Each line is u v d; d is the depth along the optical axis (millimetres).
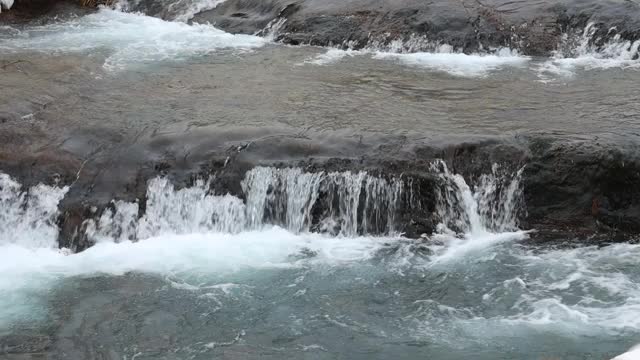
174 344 8547
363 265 9805
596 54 14352
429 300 9148
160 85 13258
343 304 9125
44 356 8398
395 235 10367
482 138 10625
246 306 9117
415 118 11594
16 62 14242
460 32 14703
